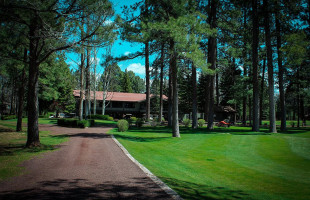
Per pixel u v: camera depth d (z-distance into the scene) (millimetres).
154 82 19109
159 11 16500
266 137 16719
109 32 11664
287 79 33719
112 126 29781
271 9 21062
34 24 10992
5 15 9352
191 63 16219
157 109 55125
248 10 23391
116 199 4785
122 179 6383
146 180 6363
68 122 27234
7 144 12945
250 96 36062
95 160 8883
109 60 18172
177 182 6496
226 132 21547
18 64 15852
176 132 18047
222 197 5430
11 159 8828
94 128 25703
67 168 7504
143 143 14703
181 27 14297
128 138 16953
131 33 16531
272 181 7000
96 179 6301
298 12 20562
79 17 10891
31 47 12062
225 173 7918
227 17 24312
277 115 71438
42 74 27203
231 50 23109
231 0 22484
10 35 11336
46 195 4922
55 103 47438
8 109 68438
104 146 12516
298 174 7836
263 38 27438
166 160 9781
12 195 4891
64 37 10969
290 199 5445
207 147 13398
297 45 17031
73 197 4832
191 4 16109
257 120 22547
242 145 13836
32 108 11984
